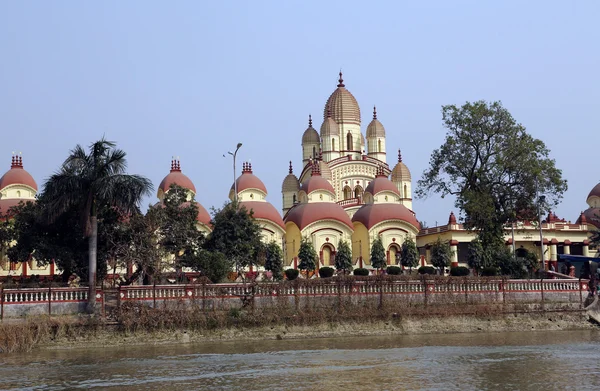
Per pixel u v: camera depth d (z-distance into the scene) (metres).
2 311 51.06
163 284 60.75
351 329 57.97
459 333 59.94
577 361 45.25
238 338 54.56
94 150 54.44
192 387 37.50
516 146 80.62
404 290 62.53
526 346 52.06
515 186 82.06
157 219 66.06
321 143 122.62
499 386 37.66
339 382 38.62
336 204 104.31
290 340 54.94
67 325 51.06
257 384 38.12
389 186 106.69
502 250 82.38
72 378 39.78
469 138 81.25
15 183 89.88
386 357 46.69
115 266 64.44
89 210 54.09
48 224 59.34
